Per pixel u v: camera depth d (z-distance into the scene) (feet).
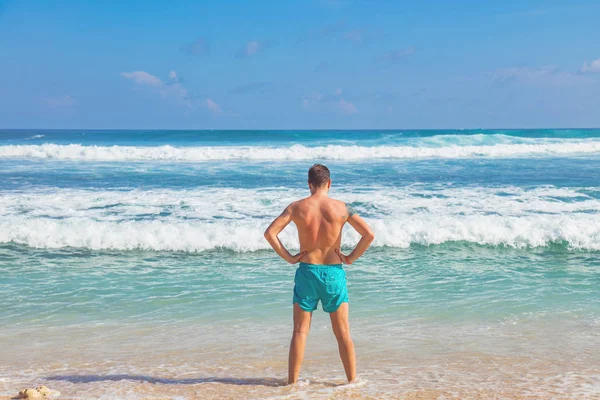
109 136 193.06
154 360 15.66
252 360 15.61
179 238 31.63
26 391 12.38
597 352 15.96
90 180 55.93
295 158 81.20
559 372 14.15
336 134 171.22
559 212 38.29
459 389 12.76
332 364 15.21
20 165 70.38
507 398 12.06
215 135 173.17
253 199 44.09
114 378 14.05
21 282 24.73
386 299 21.99
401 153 84.58
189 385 13.38
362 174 61.05
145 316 20.10
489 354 15.87
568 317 19.56
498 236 32.07
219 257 29.55
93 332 18.38
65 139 178.40
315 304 12.99
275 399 12.10
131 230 32.55
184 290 23.50
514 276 25.50
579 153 89.81
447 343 16.97
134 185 52.34
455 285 23.99
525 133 159.84
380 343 17.04
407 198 44.01
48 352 16.44
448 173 61.77
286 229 33.01
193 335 18.03
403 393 12.48
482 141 113.39
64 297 22.49
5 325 19.11
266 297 22.45
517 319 19.39
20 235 32.50
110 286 24.11
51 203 42.19
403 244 31.58
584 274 25.80
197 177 58.59
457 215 37.27
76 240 31.89
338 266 12.71
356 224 12.53
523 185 51.55
